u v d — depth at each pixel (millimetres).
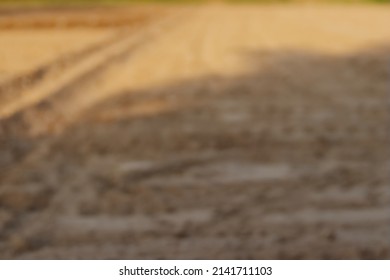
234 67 29062
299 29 49406
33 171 14930
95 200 13164
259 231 11656
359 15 71875
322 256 10680
